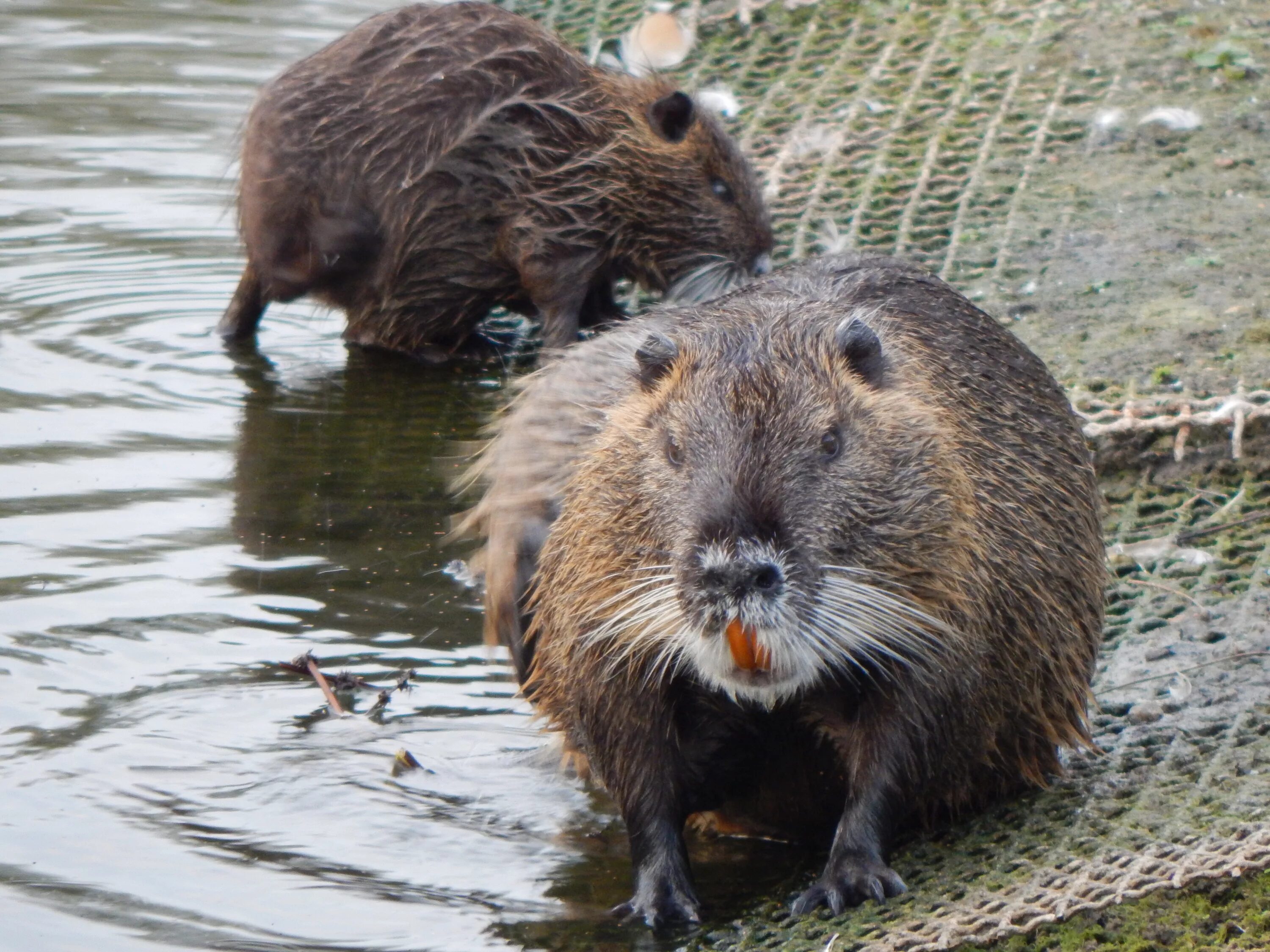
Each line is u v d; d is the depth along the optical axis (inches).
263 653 342.3
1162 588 351.9
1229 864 252.4
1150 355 434.9
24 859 269.9
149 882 264.7
